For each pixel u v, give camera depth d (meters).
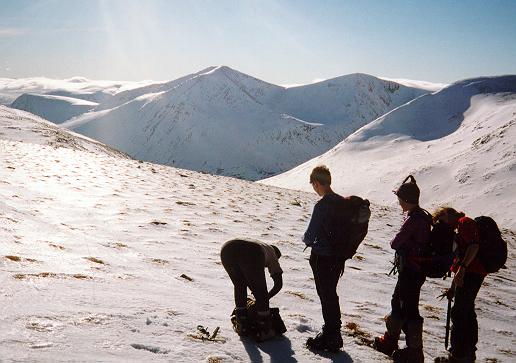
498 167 99.06
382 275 9.52
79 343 3.49
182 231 10.84
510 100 176.88
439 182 105.25
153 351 3.73
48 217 9.95
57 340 3.45
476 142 121.69
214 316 5.09
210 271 7.50
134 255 7.70
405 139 165.38
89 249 7.42
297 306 6.38
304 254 10.50
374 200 109.12
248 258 4.75
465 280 5.36
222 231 11.60
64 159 26.67
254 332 4.63
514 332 7.30
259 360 4.08
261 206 18.52
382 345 5.19
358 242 4.75
